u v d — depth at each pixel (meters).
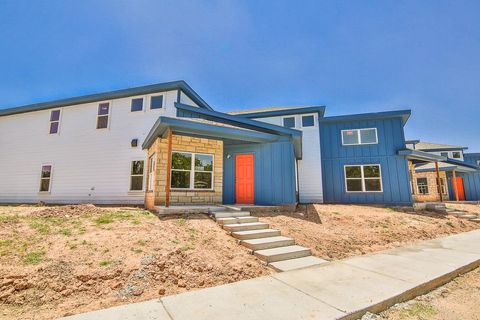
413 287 3.53
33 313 2.75
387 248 6.50
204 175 9.62
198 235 5.67
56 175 13.73
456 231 9.41
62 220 5.95
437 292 3.71
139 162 12.91
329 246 6.09
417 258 5.30
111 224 5.79
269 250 5.27
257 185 10.49
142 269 3.85
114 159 13.20
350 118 14.98
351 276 4.05
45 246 4.35
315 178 15.27
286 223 7.55
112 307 2.88
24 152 14.56
